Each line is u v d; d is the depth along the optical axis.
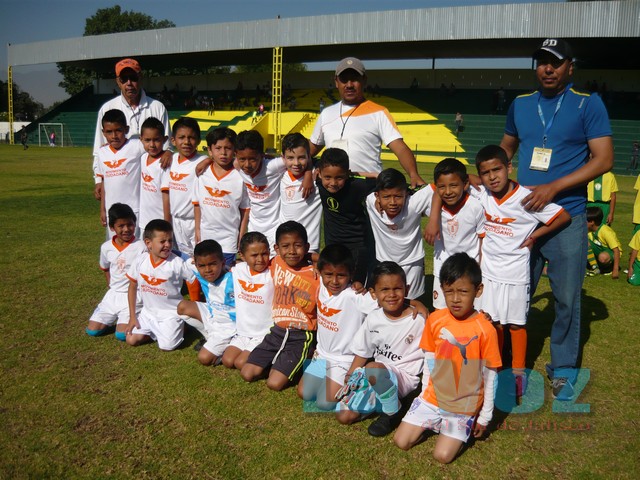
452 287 3.24
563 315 3.82
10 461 2.93
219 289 4.39
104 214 5.91
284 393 3.77
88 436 3.18
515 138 4.36
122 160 5.66
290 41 28.83
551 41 3.65
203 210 5.22
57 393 3.66
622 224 10.19
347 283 3.84
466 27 25.77
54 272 6.38
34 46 37.19
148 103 6.09
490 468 2.97
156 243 4.57
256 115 32.91
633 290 6.20
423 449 3.15
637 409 3.55
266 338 4.08
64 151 31.23
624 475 2.89
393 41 27.02
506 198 3.78
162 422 3.34
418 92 34.78
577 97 3.72
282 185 4.79
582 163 3.82
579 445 3.18
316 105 35.56
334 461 2.99
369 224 4.70
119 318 4.71
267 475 2.86
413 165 4.65
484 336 3.21
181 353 4.40
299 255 4.06
